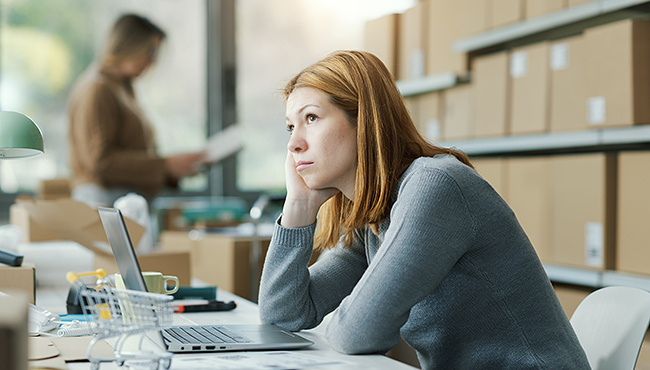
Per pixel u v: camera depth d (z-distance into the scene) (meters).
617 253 2.49
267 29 4.52
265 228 3.50
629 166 2.44
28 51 4.03
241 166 4.53
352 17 4.64
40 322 1.22
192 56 4.39
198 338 1.12
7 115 1.41
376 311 1.06
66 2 4.09
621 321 1.26
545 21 2.83
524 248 1.15
